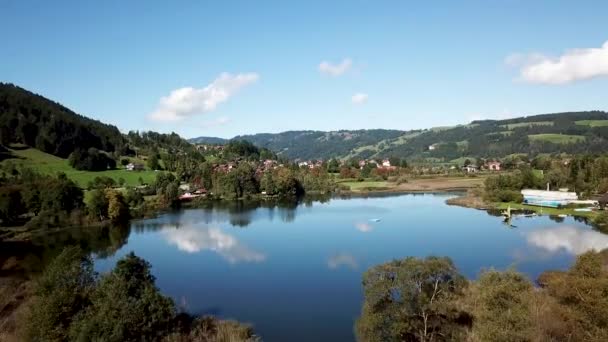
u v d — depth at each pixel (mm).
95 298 46562
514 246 99750
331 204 182000
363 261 89312
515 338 36688
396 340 43438
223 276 80750
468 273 79500
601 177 181500
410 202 183000
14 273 81938
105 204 139375
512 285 42969
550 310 41875
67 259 54750
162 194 179375
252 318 60219
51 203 133000
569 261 86312
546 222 130500
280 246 104250
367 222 134875
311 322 58375
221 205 183875
